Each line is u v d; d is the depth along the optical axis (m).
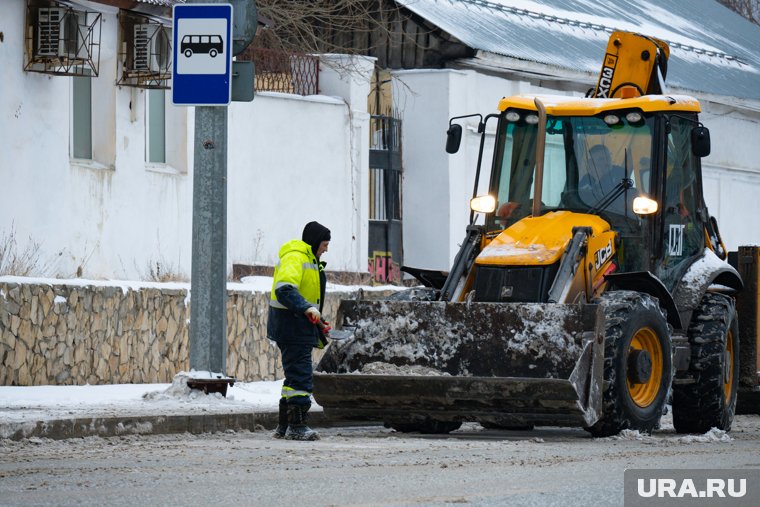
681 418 37.97
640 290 35.78
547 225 35.47
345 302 34.56
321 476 23.50
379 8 76.88
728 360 38.50
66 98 54.12
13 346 41.47
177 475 23.38
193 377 37.16
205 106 37.41
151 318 46.69
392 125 76.00
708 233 39.78
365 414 34.09
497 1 93.50
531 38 87.81
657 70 41.22
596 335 32.12
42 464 24.91
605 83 41.56
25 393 39.06
